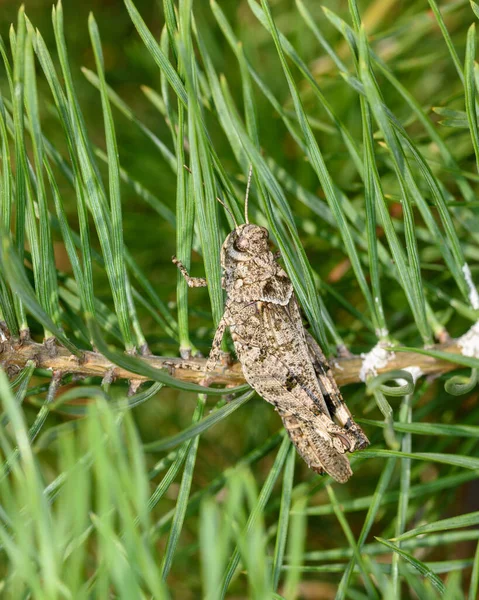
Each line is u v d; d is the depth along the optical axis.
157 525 0.14
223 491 0.16
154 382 0.14
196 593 0.16
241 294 0.15
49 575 0.10
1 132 0.13
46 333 0.14
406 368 0.15
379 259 0.15
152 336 0.15
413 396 0.15
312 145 0.14
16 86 0.13
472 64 0.13
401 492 0.14
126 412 0.11
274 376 0.15
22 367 0.14
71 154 0.14
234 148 0.15
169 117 0.15
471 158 0.16
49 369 0.14
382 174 0.16
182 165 0.14
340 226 0.14
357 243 0.15
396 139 0.14
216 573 0.09
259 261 0.15
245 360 0.15
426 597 0.13
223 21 0.14
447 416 0.16
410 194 0.14
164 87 0.14
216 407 0.15
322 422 0.15
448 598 0.11
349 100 0.16
